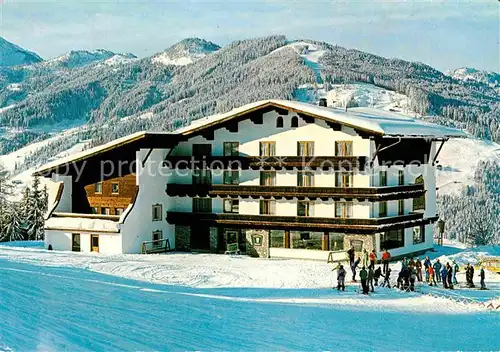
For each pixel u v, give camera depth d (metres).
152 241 62.28
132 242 60.66
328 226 57.50
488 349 25.08
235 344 22.03
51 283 31.28
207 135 62.97
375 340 25.42
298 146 59.34
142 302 28.69
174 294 34.38
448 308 36.84
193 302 30.84
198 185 62.44
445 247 69.19
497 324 31.52
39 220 96.25
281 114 60.03
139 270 48.78
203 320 25.80
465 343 26.08
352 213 57.62
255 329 25.22
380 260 57.31
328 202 58.28
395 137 56.16
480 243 120.25
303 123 59.09
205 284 44.41
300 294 40.31
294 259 59.09
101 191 63.56
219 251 62.56
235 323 26.02
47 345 17.95
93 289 31.23
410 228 62.31
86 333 20.36
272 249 60.16
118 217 60.53
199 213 62.66
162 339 21.16
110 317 23.70
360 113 65.00
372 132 55.06
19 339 18.06
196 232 63.81
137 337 20.94
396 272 50.88
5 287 27.12
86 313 23.75
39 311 22.58
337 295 40.34
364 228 56.16
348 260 55.84
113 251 60.25
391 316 32.66
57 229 62.56
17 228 95.25
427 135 60.31
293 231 59.41
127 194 62.25
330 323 28.67
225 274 48.53
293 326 26.83
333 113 56.84
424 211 64.94
